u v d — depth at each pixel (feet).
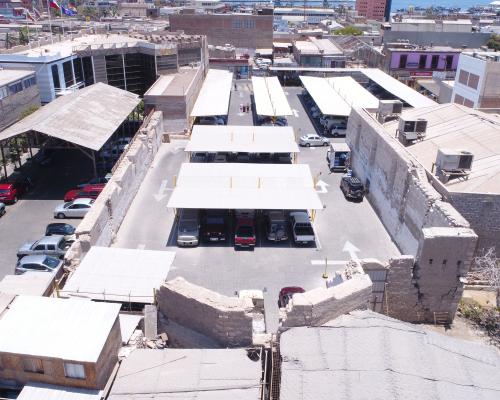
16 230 141.79
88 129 167.22
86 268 95.25
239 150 176.86
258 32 422.41
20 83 206.69
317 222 147.13
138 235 137.49
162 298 84.69
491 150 127.54
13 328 68.69
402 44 354.13
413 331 76.54
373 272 97.86
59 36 308.19
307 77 305.94
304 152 207.92
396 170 135.33
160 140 209.87
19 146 184.96
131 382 68.33
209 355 73.82
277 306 108.27
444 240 94.99
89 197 154.20
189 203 134.10
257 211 153.79
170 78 255.50
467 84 250.16
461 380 67.10
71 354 64.64
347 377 66.80
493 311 105.91
